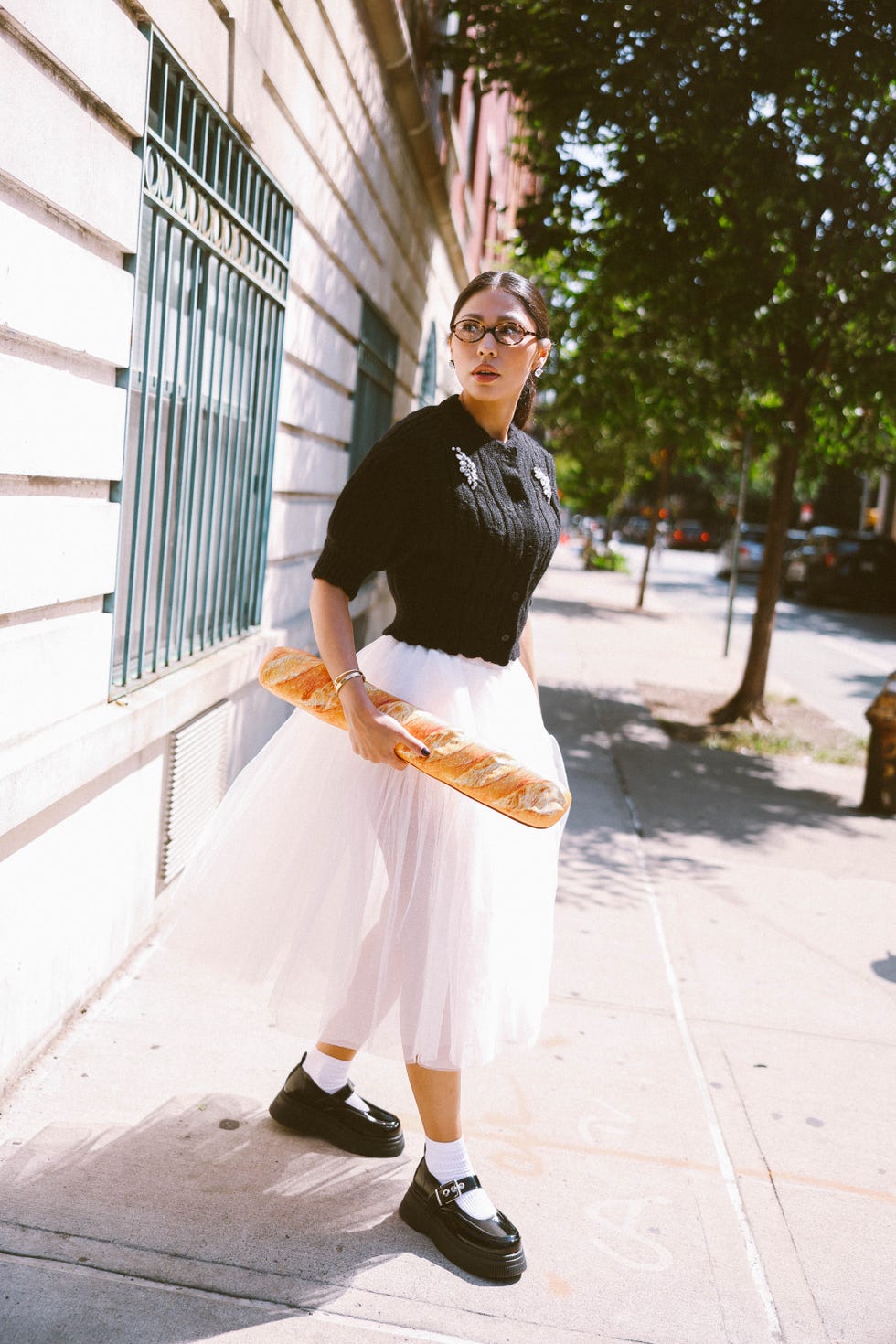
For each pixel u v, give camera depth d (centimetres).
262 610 539
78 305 280
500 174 2148
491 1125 299
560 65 805
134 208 314
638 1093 326
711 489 5722
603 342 1038
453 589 239
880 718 721
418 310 1133
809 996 412
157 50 334
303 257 562
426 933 234
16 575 260
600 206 862
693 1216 268
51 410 271
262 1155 271
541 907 251
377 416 916
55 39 250
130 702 338
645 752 851
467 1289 233
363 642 973
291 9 489
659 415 1117
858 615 2448
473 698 244
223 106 400
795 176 760
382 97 767
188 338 391
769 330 876
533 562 245
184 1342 210
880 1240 266
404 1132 291
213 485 432
